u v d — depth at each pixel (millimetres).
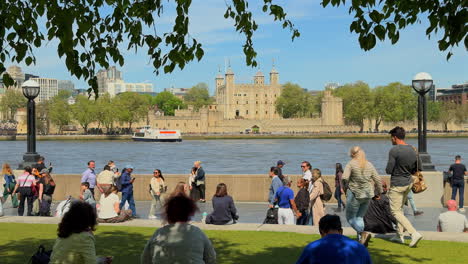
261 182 23625
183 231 6758
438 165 76188
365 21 8688
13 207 22516
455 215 13203
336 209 21516
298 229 13922
